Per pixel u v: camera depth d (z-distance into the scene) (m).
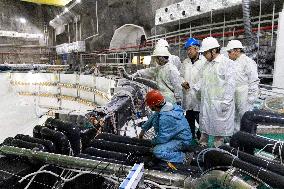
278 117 3.95
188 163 3.71
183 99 5.34
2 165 3.38
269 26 10.33
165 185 3.10
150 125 4.09
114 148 4.17
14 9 38.75
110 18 28.02
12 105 10.48
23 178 3.05
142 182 2.78
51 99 18.77
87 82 15.85
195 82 5.18
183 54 13.82
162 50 4.87
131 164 3.63
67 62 32.62
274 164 2.91
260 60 9.91
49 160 3.34
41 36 41.34
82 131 4.45
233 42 5.30
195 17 13.80
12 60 36.12
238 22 12.28
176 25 16.70
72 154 3.88
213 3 12.01
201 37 13.09
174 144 3.57
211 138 4.53
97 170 3.15
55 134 3.85
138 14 23.73
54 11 42.38
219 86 4.19
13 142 3.78
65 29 40.16
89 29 33.03
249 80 5.14
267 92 7.98
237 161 2.96
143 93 7.14
